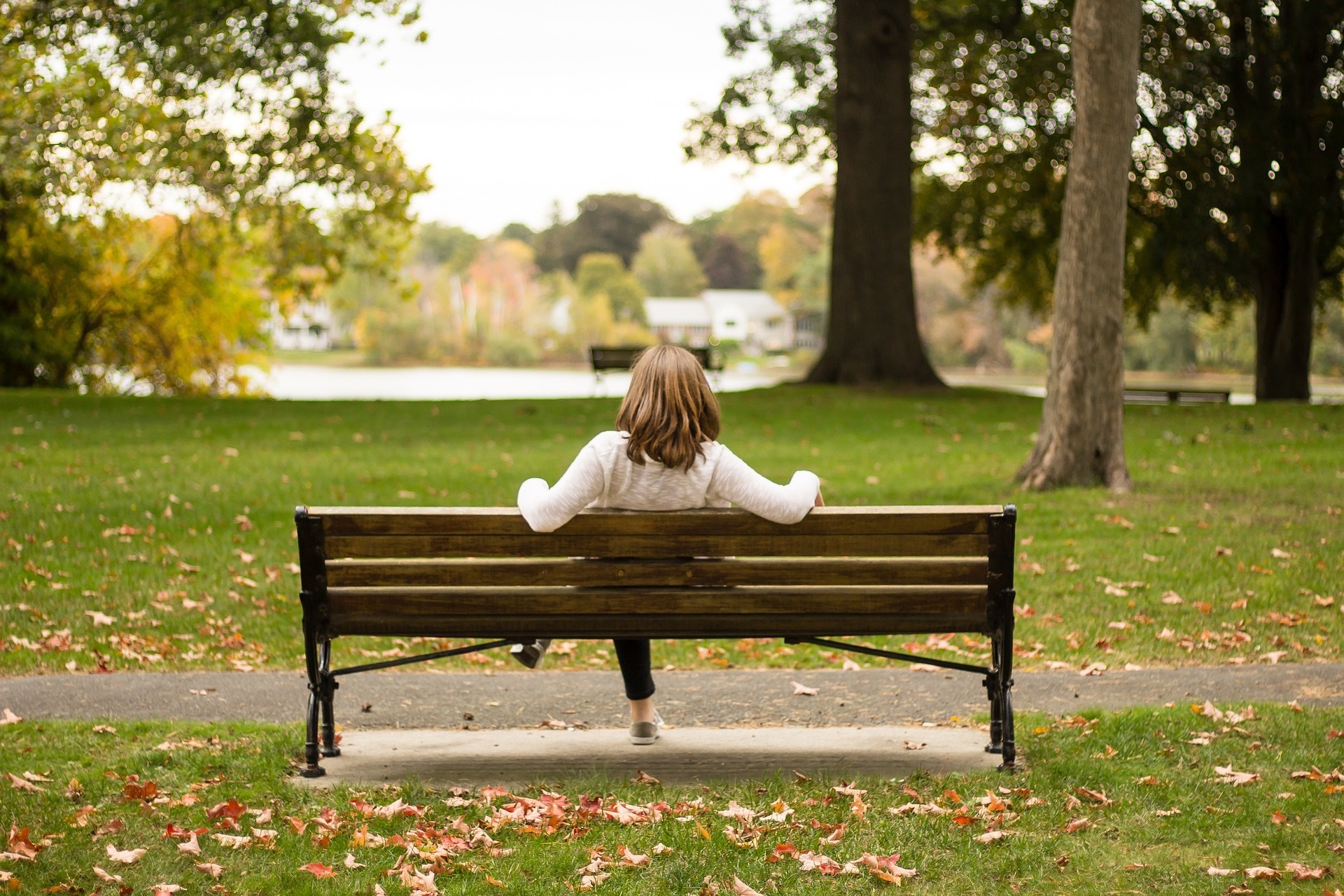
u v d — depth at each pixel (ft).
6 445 43.45
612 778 12.98
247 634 20.77
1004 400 65.67
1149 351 275.18
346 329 401.29
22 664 18.54
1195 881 10.08
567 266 467.11
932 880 10.28
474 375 284.61
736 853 10.81
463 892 10.05
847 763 13.46
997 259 116.57
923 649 19.84
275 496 33.09
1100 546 26.96
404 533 12.35
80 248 101.30
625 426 12.42
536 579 12.46
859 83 72.59
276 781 12.71
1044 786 12.42
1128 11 32.12
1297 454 41.11
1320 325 109.09
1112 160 32.96
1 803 11.93
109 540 27.30
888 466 39.81
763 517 12.21
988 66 94.43
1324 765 12.96
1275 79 84.07
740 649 20.15
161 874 10.40
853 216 73.26
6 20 53.88
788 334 440.45
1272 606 21.84
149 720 15.48
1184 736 14.03
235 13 54.29
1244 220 86.43
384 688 17.39
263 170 62.03
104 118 56.95
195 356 120.16
